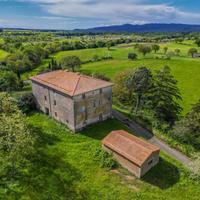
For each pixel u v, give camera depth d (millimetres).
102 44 190875
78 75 49750
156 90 54688
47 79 51312
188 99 78125
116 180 33469
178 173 36250
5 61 105125
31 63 113625
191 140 44844
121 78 65125
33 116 51844
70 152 38625
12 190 28281
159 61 125938
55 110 49281
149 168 36125
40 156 36219
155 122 50469
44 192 29125
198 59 132750
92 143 41750
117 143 38500
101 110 49406
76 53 154875
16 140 29359
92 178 33406
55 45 167625
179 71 108312
